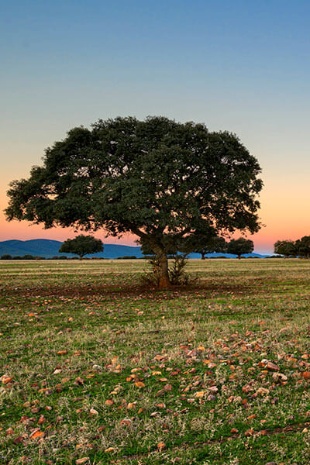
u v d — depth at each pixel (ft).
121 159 79.97
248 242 432.25
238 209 86.99
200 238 90.38
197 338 36.32
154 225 81.05
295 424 18.34
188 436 17.49
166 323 44.34
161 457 15.88
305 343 32.40
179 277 99.71
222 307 57.00
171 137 77.20
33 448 16.84
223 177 80.59
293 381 23.84
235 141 81.76
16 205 83.05
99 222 76.23
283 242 466.29
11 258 441.27
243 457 15.65
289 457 15.53
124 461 15.67
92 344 35.17
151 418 19.29
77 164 78.18
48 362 28.81
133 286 92.22
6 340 37.40
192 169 78.69
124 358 29.27
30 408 20.84
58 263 262.67
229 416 19.08
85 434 17.67
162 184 73.77
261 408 20.02
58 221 81.10
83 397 22.03
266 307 56.54
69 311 55.31
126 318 49.06
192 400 21.09
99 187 76.54
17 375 26.05
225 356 29.22
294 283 100.32
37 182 80.23
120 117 84.38
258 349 30.78
